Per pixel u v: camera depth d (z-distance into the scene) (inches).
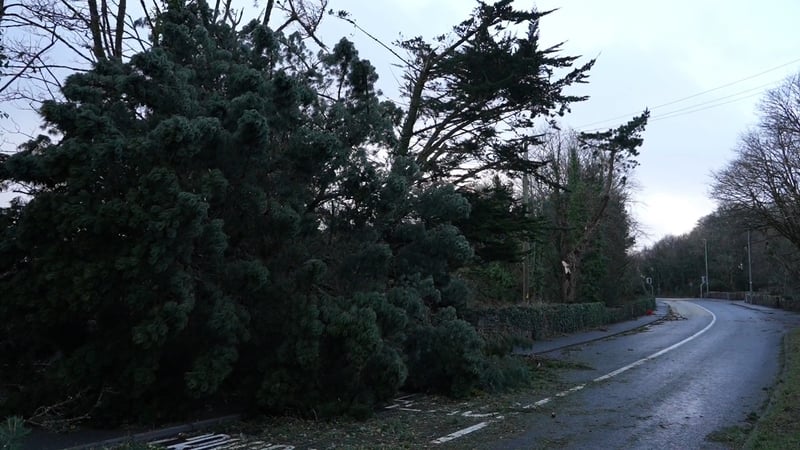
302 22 732.7
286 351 344.8
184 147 304.8
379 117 437.1
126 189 317.7
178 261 312.7
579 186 1477.6
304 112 411.2
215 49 409.1
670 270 4515.3
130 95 344.5
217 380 314.2
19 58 483.2
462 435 322.7
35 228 314.5
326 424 345.1
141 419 324.5
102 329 323.3
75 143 303.9
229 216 352.2
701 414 375.9
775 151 1536.7
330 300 370.3
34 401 318.7
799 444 278.8
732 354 732.0
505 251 779.4
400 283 438.9
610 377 547.5
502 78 748.0
